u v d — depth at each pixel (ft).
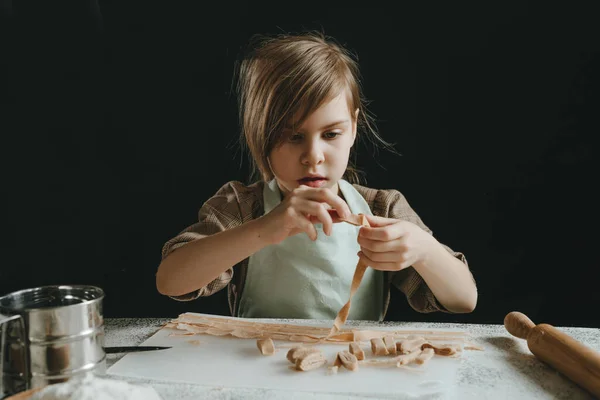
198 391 2.29
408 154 5.68
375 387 2.30
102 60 5.89
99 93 5.96
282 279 3.75
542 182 5.56
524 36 5.33
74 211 6.24
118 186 6.18
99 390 1.86
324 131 3.17
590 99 5.32
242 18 5.65
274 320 3.24
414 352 2.59
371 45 5.53
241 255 3.17
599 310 5.63
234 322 3.09
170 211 6.19
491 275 5.80
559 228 5.60
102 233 6.29
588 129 5.38
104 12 5.78
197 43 5.75
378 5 5.46
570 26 5.25
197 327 3.04
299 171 3.24
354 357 2.53
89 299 2.31
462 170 5.65
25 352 2.06
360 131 5.55
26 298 2.26
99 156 6.12
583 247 5.57
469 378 2.39
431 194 5.74
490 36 5.38
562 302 5.70
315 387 2.31
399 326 3.10
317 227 3.71
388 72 5.56
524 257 5.72
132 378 2.42
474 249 5.78
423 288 3.64
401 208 3.98
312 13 5.55
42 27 5.83
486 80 5.46
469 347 2.72
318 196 2.93
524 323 2.74
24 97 5.97
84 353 2.12
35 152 6.10
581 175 5.47
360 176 5.74
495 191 5.65
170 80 5.88
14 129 6.03
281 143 3.22
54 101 6.00
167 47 5.80
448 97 5.54
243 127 4.40
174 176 6.09
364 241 2.96
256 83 3.56
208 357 2.64
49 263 6.32
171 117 5.96
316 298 3.73
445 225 5.78
